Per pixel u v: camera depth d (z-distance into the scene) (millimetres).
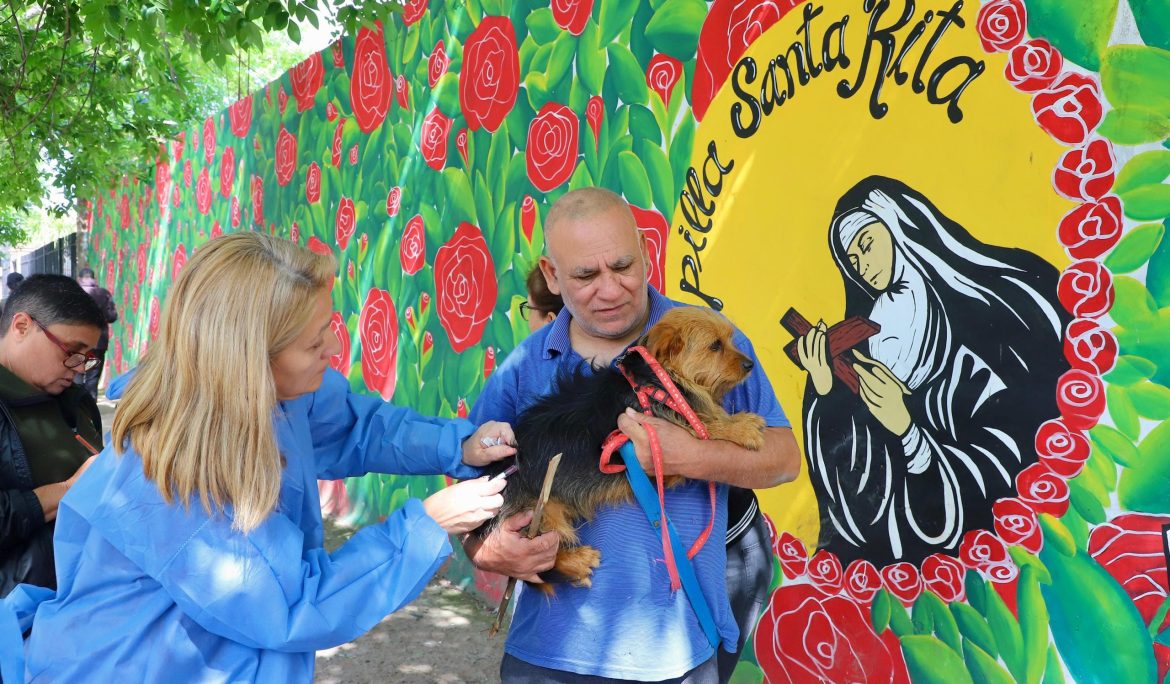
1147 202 2322
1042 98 2529
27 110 7840
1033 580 2596
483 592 5020
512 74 4777
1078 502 2488
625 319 2195
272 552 1530
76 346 2551
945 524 2818
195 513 1491
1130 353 2367
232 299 1505
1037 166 2547
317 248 7367
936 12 2779
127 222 13836
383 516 6281
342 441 2133
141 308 13094
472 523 1807
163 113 10961
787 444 2117
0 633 1592
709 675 1981
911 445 2908
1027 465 2604
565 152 4375
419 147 5770
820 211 3162
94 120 8367
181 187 11109
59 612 1534
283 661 1564
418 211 5781
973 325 2729
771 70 3311
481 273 5070
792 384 3299
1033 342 2578
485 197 5035
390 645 4371
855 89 3029
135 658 1501
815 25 3145
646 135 3883
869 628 3045
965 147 2721
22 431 2469
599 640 1916
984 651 2715
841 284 3105
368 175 6465
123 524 1486
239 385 1489
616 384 2139
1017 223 2602
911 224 2877
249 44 4887
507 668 2066
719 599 1998
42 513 2373
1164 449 2303
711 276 3602
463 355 5254
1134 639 2367
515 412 2426
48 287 2543
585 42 4219
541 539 1896
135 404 1521
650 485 1945
